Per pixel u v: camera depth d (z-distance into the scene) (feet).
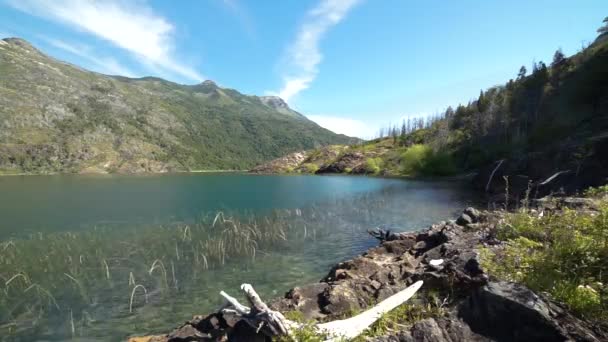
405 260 34.58
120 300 39.93
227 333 23.03
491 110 354.13
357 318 20.44
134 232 77.97
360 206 113.60
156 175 457.68
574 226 26.32
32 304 38.96
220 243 62.64
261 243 65.72
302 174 455.63
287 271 50.11
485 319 17.51
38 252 61.11
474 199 126.31
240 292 42.29
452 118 481.05
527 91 341.21
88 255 58.54
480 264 23.31
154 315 36.11
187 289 43.37
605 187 40.96
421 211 102.58
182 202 138.41
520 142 229.86
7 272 49.85
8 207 126.31
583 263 20.67
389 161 389.19
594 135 114.83
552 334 15.57
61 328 33.45
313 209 109.09
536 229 29.01
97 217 102.01
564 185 94.89
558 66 359.46
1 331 32.96
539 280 19.95
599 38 356.18
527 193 40.75
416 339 17.13
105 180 324.39
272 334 18.49
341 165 434.30
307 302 25.45
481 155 262.88
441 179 255.50
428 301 21.81
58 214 108.78
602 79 204.54
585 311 17.06
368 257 41.14
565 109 230.48
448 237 37.52
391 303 21.89
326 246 63.77
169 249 62.13
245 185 243.40
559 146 123.03
